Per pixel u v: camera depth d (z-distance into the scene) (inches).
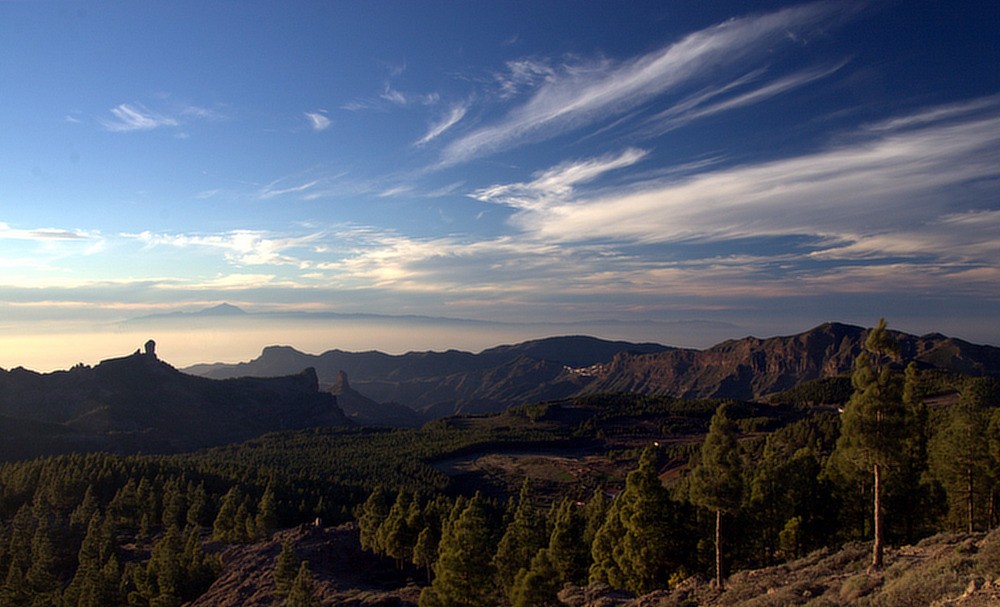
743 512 2246.6
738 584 1690.5
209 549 3454.7
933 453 2235.5
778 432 6092.5
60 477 4365.2
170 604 2642.7
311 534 3329.2
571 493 6574.8
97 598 2719.0
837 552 1763.0
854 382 1525.6
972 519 2119.8
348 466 7490.2
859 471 2114.9
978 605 852.0
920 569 1184.2
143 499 4202.8
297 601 2037.4
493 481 7362.2
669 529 2073.1
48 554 2992.1
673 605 1688.0
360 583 2829.7
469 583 1945.1
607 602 1924.2
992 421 2374.5
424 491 6122.1
